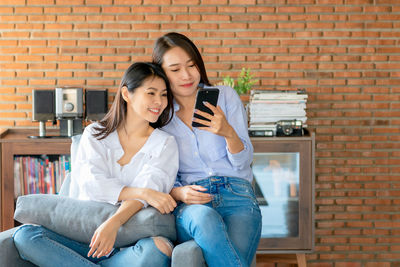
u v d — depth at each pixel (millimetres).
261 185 3318
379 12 3699
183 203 2221
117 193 2152
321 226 3781
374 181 3777
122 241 2059
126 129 2328
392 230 3783
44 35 3705
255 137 3264
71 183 2371
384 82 3742
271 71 3725
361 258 3789
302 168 3258
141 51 3717
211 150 2326
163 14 3691
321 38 3709
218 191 2250
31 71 3727
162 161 2240
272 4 3686
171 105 2307
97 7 3688
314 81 3734
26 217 2139
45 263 2020
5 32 3701
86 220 2084
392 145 3770
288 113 3348
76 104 3457
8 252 2043
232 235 2062
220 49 3705
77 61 3725
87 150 2268
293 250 3314
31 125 3756
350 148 3773
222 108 2359
